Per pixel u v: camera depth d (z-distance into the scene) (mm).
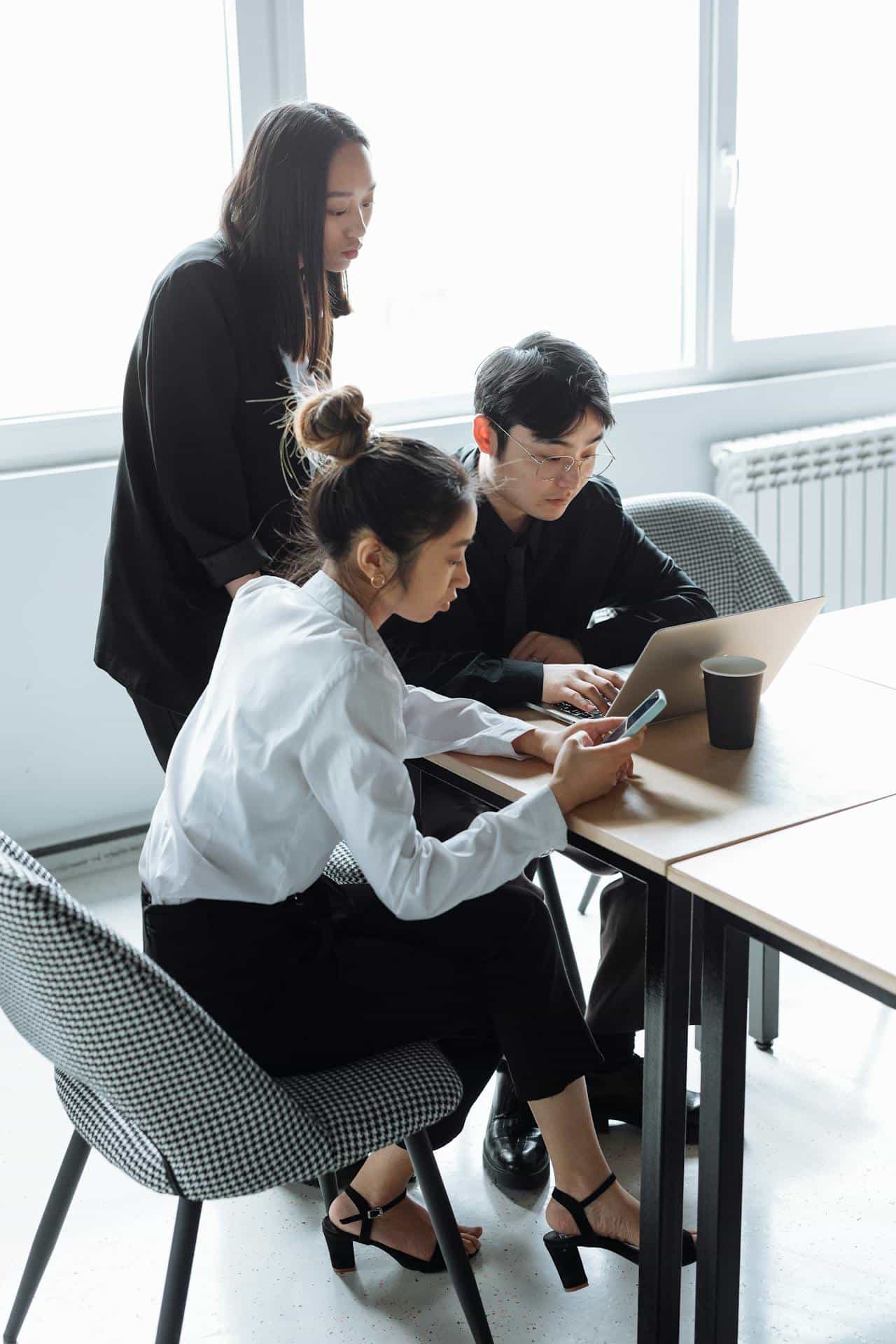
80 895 2748
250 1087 1223
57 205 2729
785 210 3625
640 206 3408
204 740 1432
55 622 2734
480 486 1830
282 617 1398
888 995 1084
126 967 1139
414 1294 1694
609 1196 1614
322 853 1400
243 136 2801
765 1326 1610
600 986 1907
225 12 2744
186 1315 1664
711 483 3510
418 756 1612
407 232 3104
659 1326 1510
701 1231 1434
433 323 3197
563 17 3170
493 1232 1789
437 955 1504
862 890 1216
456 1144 1977
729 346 3525
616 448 3328
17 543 2658
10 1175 1932
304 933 1427
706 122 3346
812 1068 2092
